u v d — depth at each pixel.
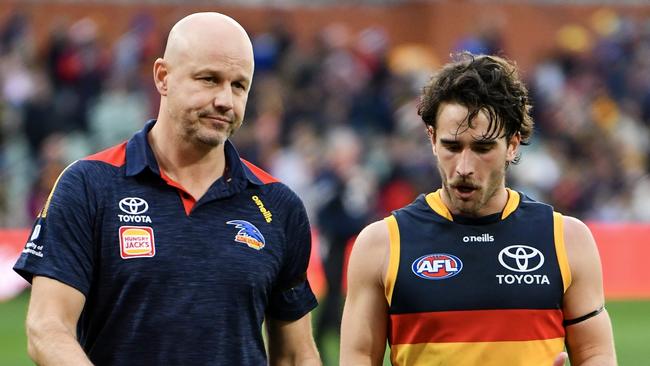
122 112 68.25
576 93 77.56
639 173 73.38
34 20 75.06
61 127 66.75
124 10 76.25
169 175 15.95
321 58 74.06
